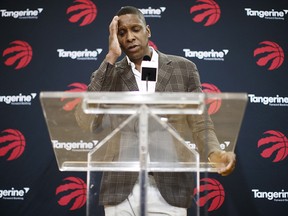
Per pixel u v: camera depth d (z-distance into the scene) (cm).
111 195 152
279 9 317
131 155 154
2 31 317
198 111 145
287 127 303
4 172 301
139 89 207
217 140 166
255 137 302
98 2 320
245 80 309
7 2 320
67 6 320
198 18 316
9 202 298
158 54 222
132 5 318
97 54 314
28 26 317
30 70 312
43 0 320
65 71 312
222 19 316
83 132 160
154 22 316
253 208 295
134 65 220
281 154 300
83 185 300
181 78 211
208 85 308
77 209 298
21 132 305
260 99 306
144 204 130
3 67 312
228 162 169
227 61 311
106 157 155
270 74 309
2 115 307
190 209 146
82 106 143
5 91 309
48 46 314
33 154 303
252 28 315
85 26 317
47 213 298
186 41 313
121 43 221
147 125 134
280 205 296
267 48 312
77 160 172
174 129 155
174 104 140
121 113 149
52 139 164
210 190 297
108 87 205
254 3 318
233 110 143
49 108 143
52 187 300
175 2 318
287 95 306
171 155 151
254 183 297
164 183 152
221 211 295
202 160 158
